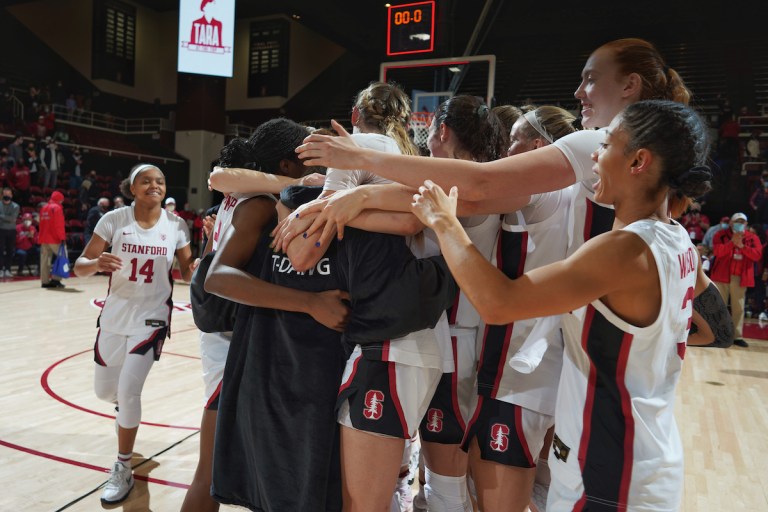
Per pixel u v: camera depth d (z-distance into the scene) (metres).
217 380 1.92
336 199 1.34
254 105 20.55
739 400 4.74
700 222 10.55
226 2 12.59
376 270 1.33
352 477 1.36
